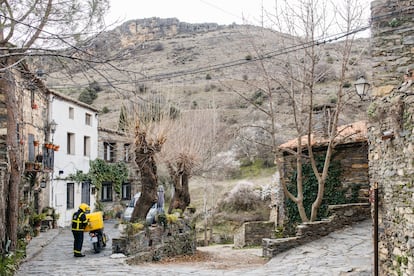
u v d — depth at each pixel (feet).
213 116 92.17
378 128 29.53
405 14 31.53
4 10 23.62
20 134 57.52
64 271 37.42
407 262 23.65
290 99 58.59
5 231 40.73
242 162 128.98
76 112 89.71
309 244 49.29
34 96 68.08
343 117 70.64
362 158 56.29
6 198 41.09
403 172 24.29
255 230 74.43
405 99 23.65
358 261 40.24
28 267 39.27
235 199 101.09
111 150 106.22
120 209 103.81
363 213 54.70
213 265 47.09
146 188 54.80
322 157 58.65
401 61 31.35
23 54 23.41
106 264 40.96
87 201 94.38
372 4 32.55
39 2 24.53
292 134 112.68
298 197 54.39
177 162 72.95
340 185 57.26
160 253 53.26
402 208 24.50
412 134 22.58
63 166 83.25
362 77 40.81
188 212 79.97
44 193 76.43
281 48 49.75
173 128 68.90
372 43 32.27
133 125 58.13
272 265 42.52
